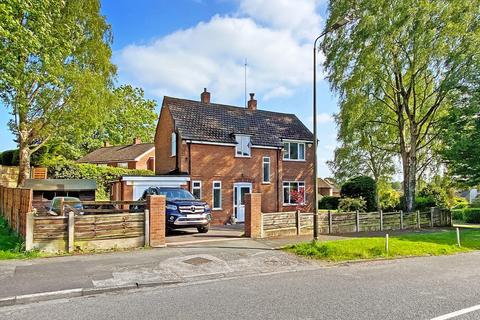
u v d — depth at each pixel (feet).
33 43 48.57
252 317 19.83
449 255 45.01
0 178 94.79
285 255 39.19
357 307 21.70
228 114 99.50
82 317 20.08
